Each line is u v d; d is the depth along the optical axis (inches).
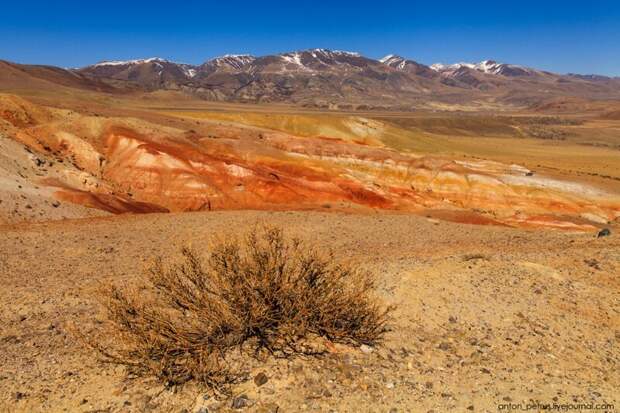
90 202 1142.3
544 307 347.3
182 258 521.0
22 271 486.3
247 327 248.2
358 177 2412.6
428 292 362.0
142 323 237.1
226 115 4350.4
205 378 217.0
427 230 778.8
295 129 4382.4
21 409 209.3
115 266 515.2
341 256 522.3
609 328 319.9
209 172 1866.4
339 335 258.8
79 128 1935.3
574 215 2386.8
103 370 241.3
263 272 252.1
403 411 207.9
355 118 4741.6
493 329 308.8
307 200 1934.1
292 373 228.5
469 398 221.3
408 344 274.2
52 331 301.6
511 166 2989.7
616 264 435.5
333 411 205.5
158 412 203.8
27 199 953.5
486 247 602.5
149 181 1749.5
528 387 236.7
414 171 2743.6
